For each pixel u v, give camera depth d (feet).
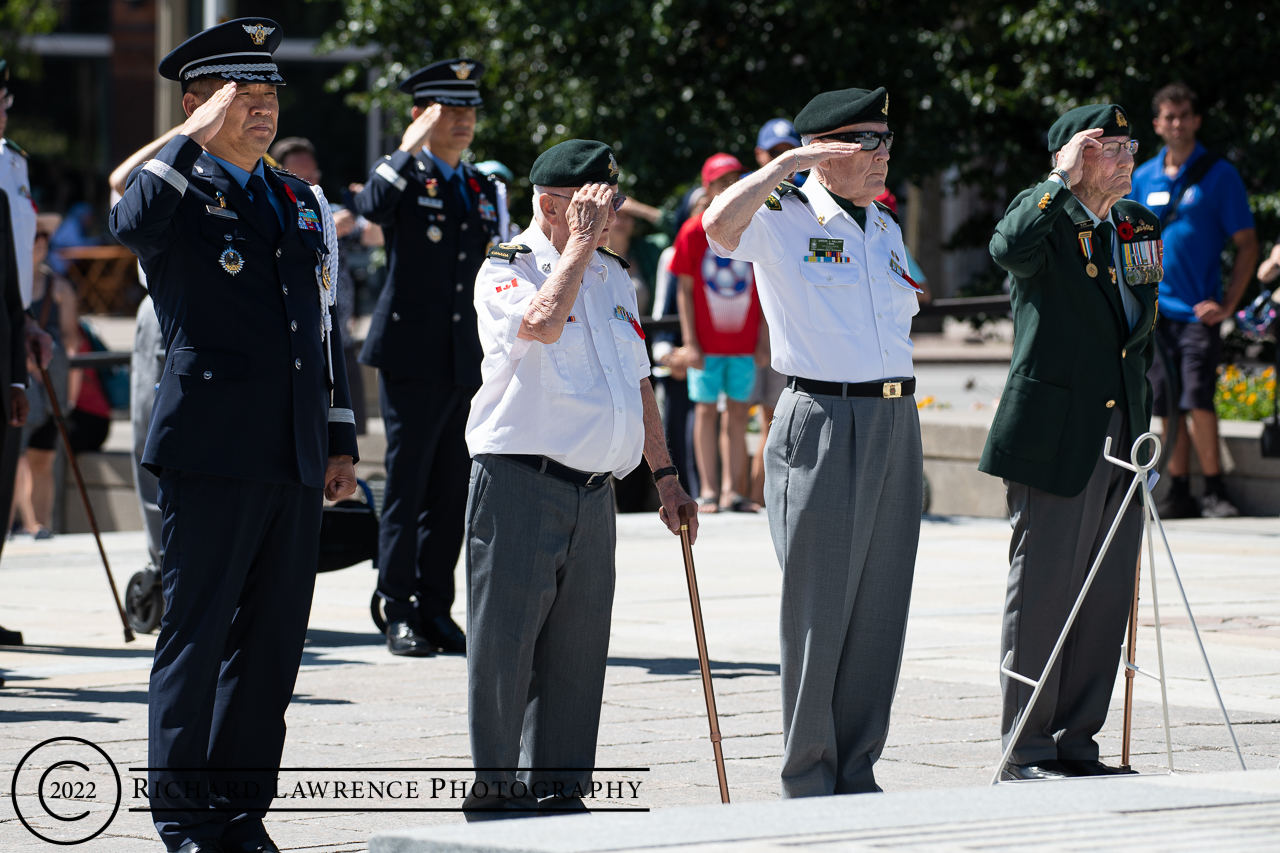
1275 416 74.18
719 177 73.31
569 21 100.48
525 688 28.63
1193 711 39.29
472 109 49.37
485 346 28.96
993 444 33.50
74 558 67.62
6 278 45.29
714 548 68.13
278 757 29.17
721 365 76.95
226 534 28.17
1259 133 91.04
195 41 28.58
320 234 29.76
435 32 108.47
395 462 47.34
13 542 72.59
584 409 28.45
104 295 206.69
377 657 46.75
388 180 47.26
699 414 77.77
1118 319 33.40
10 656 46.44
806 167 29.89
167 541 28.27
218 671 28.27
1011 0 98.07
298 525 29.07
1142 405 33.76
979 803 23.93
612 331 29.43
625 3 99.96
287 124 215.51
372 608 49.21
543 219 29.43
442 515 48.01
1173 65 94.89
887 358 30.60
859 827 22.18
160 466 28.25
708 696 29.71
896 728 37.70
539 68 109.81
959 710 39.47
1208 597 54.75
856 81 101.30
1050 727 34.24
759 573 61.62
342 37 112.78
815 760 30.42
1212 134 93.61
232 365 28.12
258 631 29.04
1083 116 33.32
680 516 30.32
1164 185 73.97
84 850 28.37
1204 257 73.46
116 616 53.72
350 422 30.48
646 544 69.46
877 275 30.99
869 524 30.50
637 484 82.43
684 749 35.60
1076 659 33.99
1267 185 92.63
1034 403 33.09
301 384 28.73
